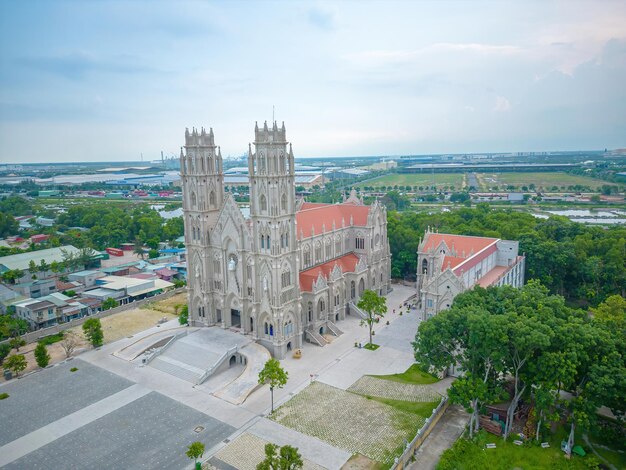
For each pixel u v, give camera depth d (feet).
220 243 397.60
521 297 299.17
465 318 274.57
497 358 250.16
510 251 474.08
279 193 354.95
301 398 310.24
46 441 267.39
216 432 273.75
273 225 354.33
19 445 264.11
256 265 372.58
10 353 391.86
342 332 422.00
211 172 401.90
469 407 260.01
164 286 559.79
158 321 457.68
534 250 514.68
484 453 244.01
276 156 350.43
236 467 242.37
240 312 394.11
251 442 263.29
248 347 372.58
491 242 470.80
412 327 430.61
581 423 238.07
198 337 392.06
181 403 307.37
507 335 250.57
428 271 471.21
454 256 452.76
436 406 297.94
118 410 299.38
